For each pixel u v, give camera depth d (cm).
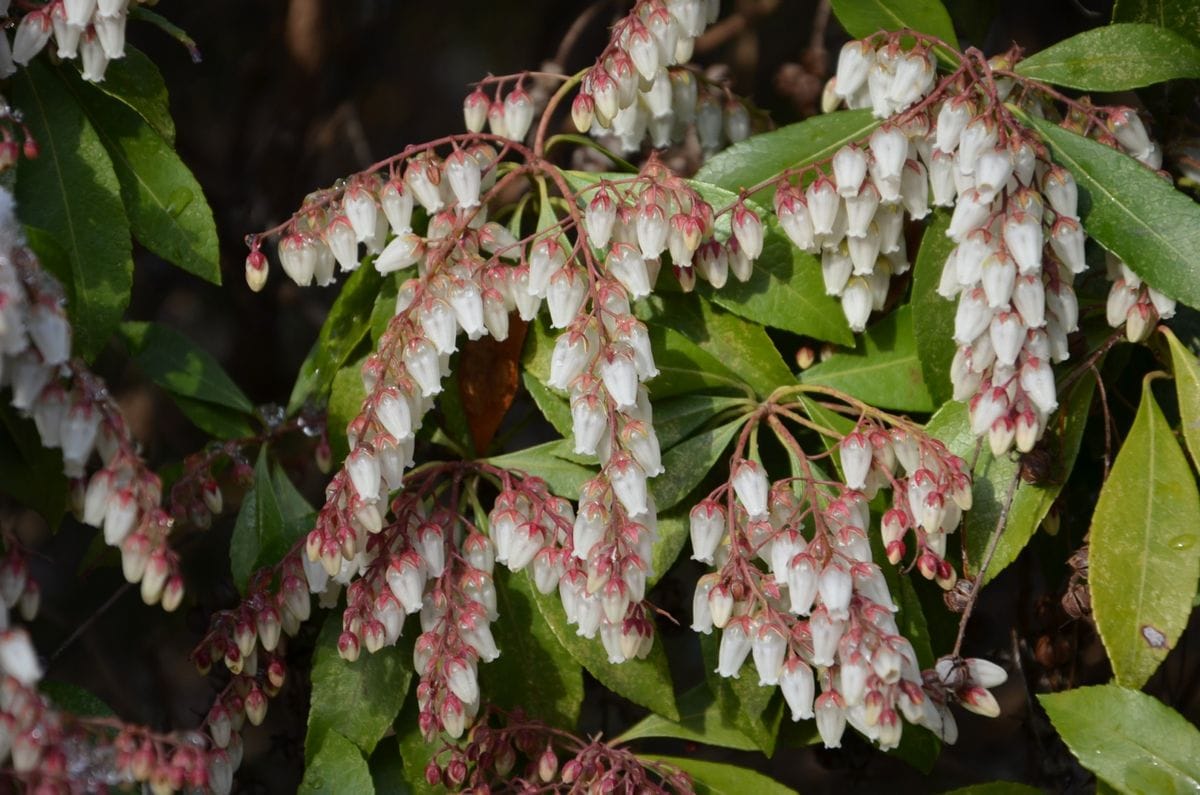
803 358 93
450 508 89
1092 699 87
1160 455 88
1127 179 88
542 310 90
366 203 89
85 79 89
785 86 104
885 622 85
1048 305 87
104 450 85
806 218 88
